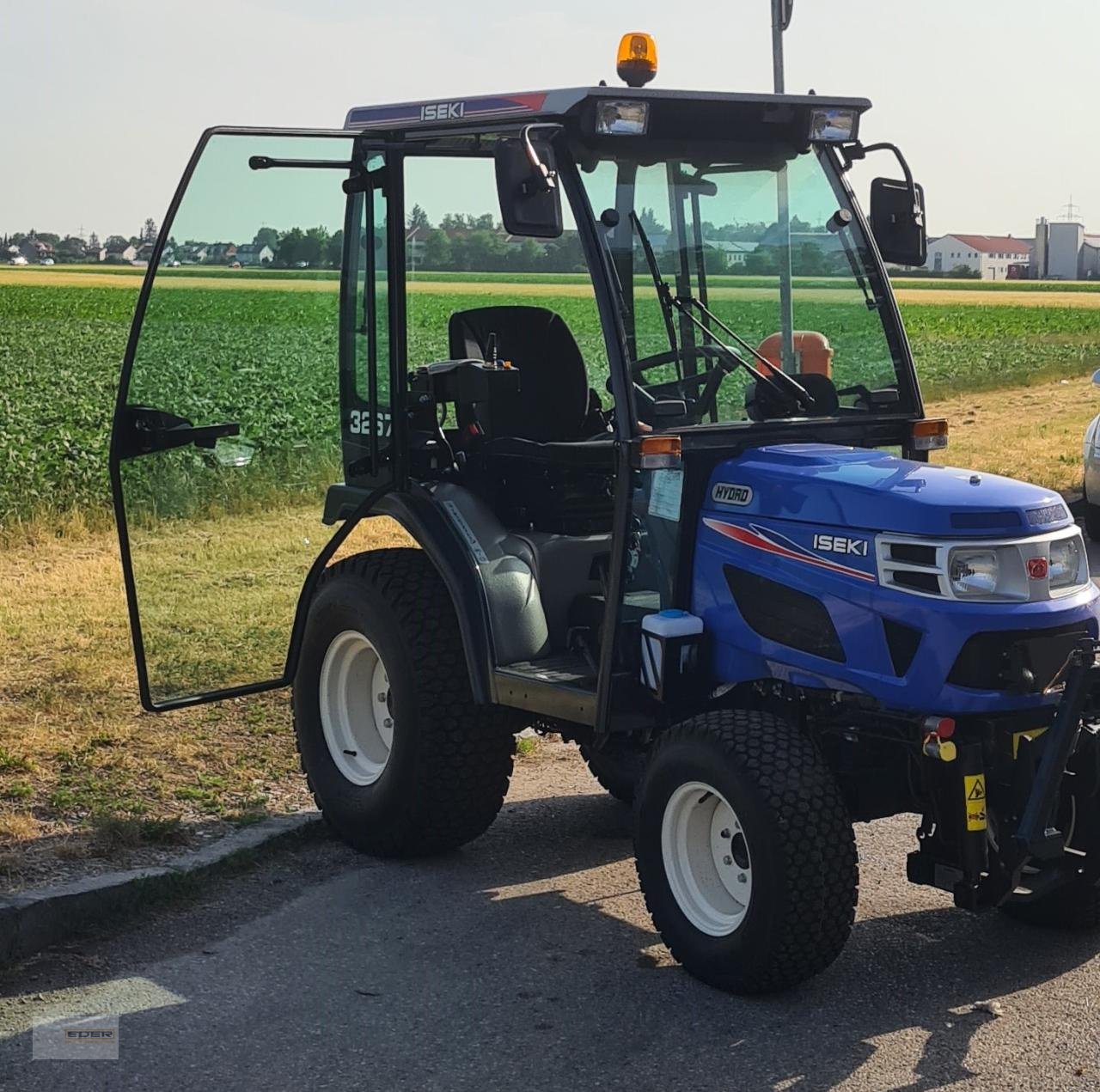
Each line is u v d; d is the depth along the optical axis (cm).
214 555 661
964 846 432
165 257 550
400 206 553
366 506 572
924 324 4409
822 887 430
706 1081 398
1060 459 1484
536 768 683
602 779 625
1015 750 446
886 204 538
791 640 459
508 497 573
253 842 561
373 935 496
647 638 480
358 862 568
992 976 462
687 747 455
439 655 548
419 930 500
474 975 465
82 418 1728
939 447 534
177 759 648
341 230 580
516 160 447
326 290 588
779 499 464
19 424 1661
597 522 564
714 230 506
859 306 530
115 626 855
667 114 501
